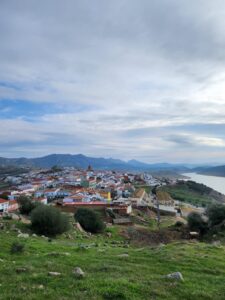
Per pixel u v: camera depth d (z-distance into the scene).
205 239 75.00
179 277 19.69
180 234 85.25
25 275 18.44
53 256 25.98
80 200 147.12
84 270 21.19
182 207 178.88
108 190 196.38
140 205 157.75
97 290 15.67
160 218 140.88
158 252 30.64
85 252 31.16
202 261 27.03
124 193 198.50
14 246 28.02
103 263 24.03
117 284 16.80
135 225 107.38
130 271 21.55
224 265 26.27
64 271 19.97
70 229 71.62
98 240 67.19
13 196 162.75
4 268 20.08
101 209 125.06
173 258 27.41
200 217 88.81
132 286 16.70
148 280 18.78
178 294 16.70
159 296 16.05
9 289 15.60
